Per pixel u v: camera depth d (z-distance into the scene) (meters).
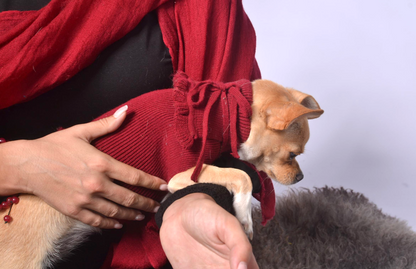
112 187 0.74
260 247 0.92
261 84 0.88
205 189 0.71
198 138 0.79
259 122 0.85
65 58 0.78
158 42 0.86
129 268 0.84
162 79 0.87
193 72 0.87
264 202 0.89
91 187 0.72
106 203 0.74
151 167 0.78
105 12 0.81
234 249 0.55
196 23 0.88
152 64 0.85
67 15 0.78
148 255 0.82
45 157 0.73
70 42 0.79
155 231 0.83
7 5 0.81
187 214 0.61
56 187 0.73
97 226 0.76
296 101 0.90
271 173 0.92
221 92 0.80
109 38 0.80
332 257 0.88
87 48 0.79
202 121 0.78
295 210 0.98
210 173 0.80
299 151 0.90
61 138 0.74
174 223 0.63
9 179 0.73
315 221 0.95
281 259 0.89
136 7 0.83
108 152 0.76
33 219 0.76
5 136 0.81
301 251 0.90
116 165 0.74
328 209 0.98
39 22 0.78
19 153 0.73
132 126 0.77
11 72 0.74
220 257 0.59
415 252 0.89
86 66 0.80
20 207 0.76
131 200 0.75
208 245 0.59
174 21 0.88
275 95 0.87
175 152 0.79
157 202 0.79
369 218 0.96
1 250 0.75
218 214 0.58
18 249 0.76
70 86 0.81
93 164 0.73
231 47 0.91
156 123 0.78
